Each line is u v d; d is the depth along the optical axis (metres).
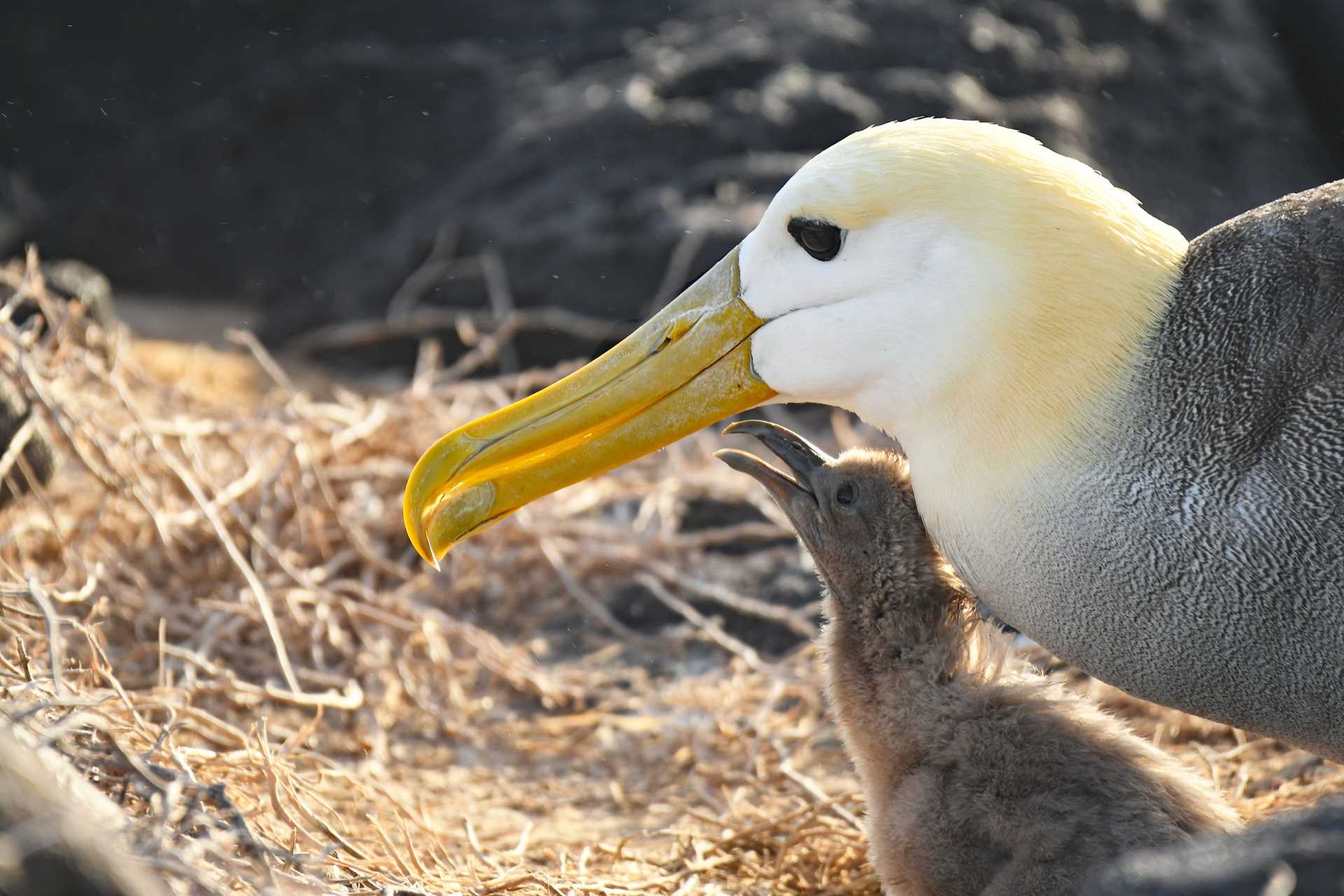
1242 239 7.52
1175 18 23.11
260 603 10.92
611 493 14.44
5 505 12.55
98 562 12.03
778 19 20.81
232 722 11.09
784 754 10.55
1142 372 7.45
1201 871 5.29
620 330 17.39
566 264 18.55
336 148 22.98
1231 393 7.30
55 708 7.32
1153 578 7.45
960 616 8.51
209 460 14.05
